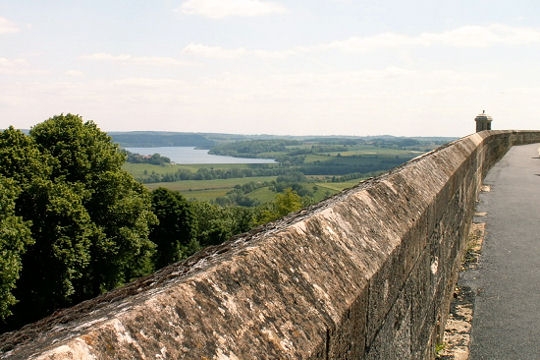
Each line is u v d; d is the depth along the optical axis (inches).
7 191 1051.3
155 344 58.4
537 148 1278.3
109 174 1369.3
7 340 69.1
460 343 219.5
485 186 642.8
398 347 136.3
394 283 128.8
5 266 977.5
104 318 61.2
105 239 1333.7
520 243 372.2
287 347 72.1
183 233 2063.2
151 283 82.8
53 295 1211.9
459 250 311.9
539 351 211.3
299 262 90.9
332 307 86.8
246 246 88.7
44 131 1353.3
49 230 1180.5
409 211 157.6
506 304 261.1
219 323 67.2
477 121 1090.1
